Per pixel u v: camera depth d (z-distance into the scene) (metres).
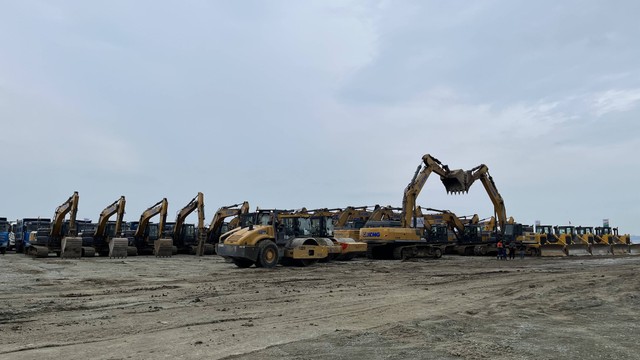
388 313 10.16
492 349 6.91
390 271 21.53
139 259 31.44
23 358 6.34
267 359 6.28
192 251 40.03
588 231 43.91
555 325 8.94
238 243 22.77
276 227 24.33
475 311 10.46
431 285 15.74
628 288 14.82
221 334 7.89
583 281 16.72
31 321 9.09
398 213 43.28
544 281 16.84
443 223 41.28
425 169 34.97
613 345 7.26
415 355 6.52
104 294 13.12
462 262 29.03
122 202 35.78
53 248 35.12
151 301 11.80
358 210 42.53
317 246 24.80
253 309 10.66
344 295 13.09
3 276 18.44
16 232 45.47
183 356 6.46
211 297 12.61
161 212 37.12
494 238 40.41
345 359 6.27
